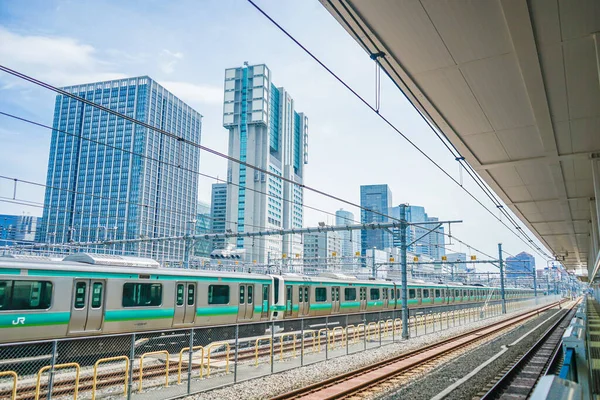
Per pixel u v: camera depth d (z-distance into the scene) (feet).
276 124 551.18
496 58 38.52
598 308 133.49
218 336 72.54
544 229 124.67
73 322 52.90
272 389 42.88
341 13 33.14
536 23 33.45
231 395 40.50
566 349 17.81
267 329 83.20
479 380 48.80
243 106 506.48
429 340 84.12
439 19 33.50
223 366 53.62
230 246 167.53
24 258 55.21
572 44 35.91
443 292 167.12
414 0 31.35
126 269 59.47
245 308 77.82
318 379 48.57
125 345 58.70
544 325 124.77
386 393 43.19
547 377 9.71
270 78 522.88
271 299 84.17
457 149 60.39
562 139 56.29
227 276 75.10
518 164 65.46
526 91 43.57
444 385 46.37
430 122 52.24
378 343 79.61
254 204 476.95
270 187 497.05
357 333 79.82
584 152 60.85
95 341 55.31
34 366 48.80
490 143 58.34
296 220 561.84
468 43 36.45
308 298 95.96
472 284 221.05
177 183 340.80
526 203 91.86
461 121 51.62
